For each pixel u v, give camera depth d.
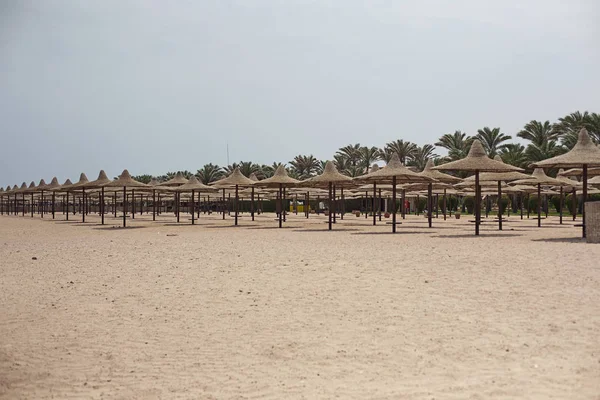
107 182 36.41
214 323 7.32
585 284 9.26
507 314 7.40
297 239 20.70
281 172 33.19
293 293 9.14
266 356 5.93
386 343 6.27
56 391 5.02
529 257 13.00
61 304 8.59
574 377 5.04
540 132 53.03
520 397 4.59
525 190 41.72
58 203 85.31
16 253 16.00
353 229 28.41
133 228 31.67
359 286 9.61
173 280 10.64
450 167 23.38
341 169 77.12
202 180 83.50
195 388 5.04
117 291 9.59
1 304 8.62
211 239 21.02
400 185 40.28
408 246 16.86
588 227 18.14
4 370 5.59
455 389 4.82
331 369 5.46
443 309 7.78
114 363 5.78
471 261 12.38
